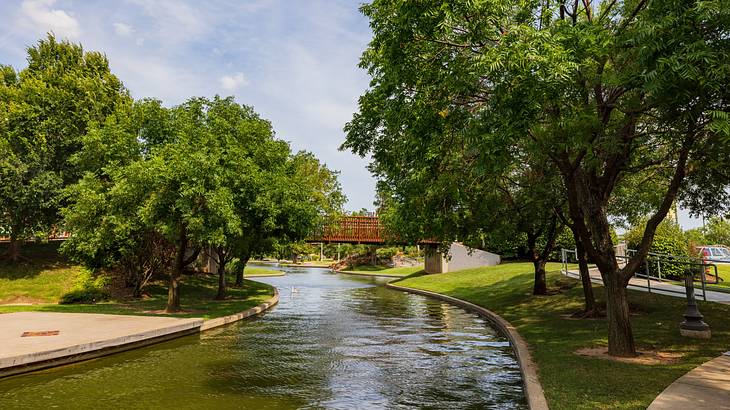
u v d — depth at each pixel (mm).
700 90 7652
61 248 23438
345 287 42719
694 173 12406
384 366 11578
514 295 24453
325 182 50500
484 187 17344
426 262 53344
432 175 13820
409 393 9109
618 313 10297
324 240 47625
